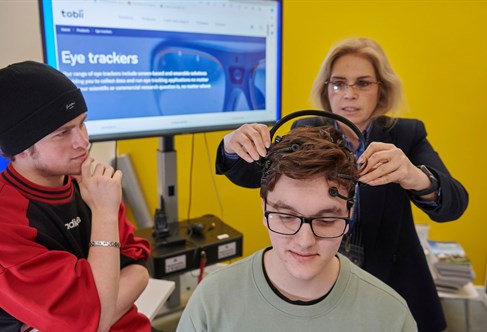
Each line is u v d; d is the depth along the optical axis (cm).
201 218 219
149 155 268
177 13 171
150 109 173
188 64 178
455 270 204
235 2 184
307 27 239
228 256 196
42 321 93
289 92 248
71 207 111
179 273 183
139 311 143
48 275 95
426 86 241
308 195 67
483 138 244
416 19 232
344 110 136
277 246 72
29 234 97
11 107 94
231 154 102
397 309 78
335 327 76
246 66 195
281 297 77
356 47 134
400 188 132
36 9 169
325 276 77
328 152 67
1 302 95
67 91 101
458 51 233
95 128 162
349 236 125
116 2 156
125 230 131
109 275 102
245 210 271
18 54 166
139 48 165
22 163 101
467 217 256
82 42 152
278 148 73
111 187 107
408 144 134
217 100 190
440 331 141
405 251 137
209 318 79
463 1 225
